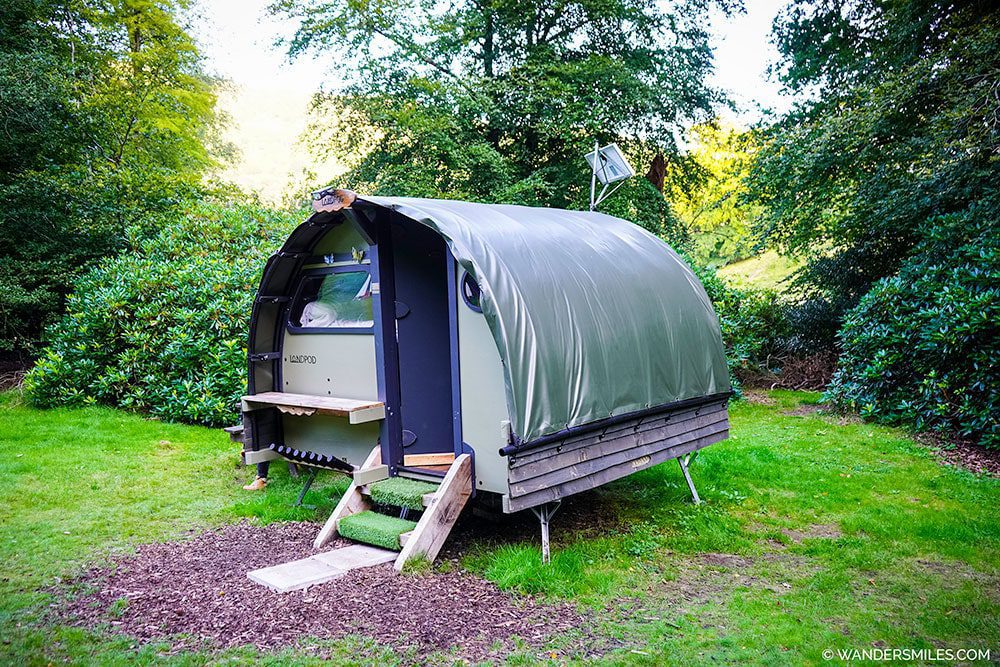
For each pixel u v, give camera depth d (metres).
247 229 10.12
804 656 3.38
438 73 17.16
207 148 21.88
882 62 12.24
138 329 8.70
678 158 18.81
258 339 5.88
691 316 5.86
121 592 4.00
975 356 7.51
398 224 5.12
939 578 4.34
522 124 17.38
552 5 16.83
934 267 8.73
